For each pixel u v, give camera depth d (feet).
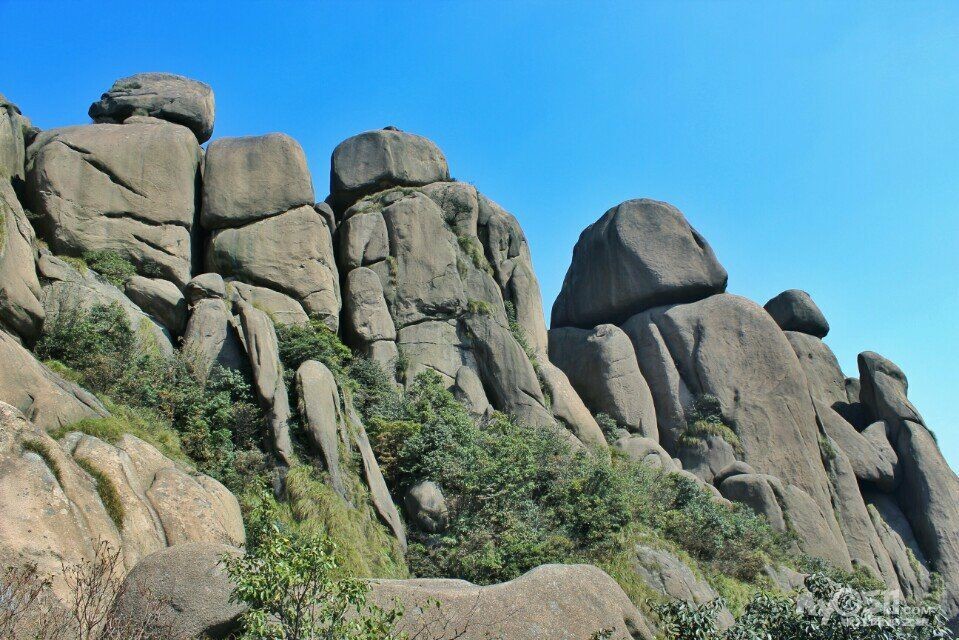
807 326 153.48
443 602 40.32
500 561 68.59
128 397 65.72
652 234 139.23
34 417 50.03
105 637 31.91
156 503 50.08
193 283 80.53
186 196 91.04
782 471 123.85
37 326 65.77
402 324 100.99
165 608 35.73
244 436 70.90
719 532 92.89
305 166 98.68
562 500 82.33
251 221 93.97
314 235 95.66
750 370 129.70
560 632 41.04
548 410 104.12
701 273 136.56
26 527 38.34
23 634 32.45
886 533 129.70
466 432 83.97
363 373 90.63
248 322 76.18
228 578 36.73
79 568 37.09
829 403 146.92
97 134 88.38
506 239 119.55
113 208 85.25
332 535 64.59
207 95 102.78
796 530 113.50
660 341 131.64
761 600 42.45
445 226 108.58
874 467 133.69
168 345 77.00
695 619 41.04
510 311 114.83
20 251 66.59
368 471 74.08
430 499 74.90
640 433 122.83
